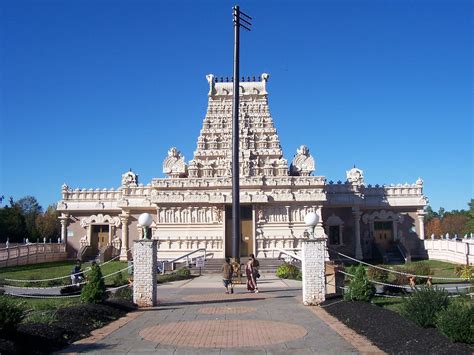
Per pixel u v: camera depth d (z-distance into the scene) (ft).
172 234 180.45
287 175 192.03
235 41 128.26
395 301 75.61
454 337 43.29
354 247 199.62
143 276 75.36
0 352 40.14
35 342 46.16
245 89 208.54
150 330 55.72
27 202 431.43
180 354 44.78
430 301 50.88
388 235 205.67
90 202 215.10
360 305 65.26
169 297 87.61
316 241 75.61
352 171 207.82
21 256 175.32
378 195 205.77
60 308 63.36
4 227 293.02
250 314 66.90
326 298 76.33
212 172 194.70
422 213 205.77
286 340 49.90
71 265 179.22
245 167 189.26
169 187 184.75
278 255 175.94
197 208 181.78
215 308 72.95
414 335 47.01
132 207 202.69
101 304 67.41
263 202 176.76
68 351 45.98
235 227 120.26
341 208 203.21
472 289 82.74
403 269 107.55
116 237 213.25
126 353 45.24
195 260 163.12
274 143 198.90
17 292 90.27
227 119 203.92
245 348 46.55
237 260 119.14
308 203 180.96
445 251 181.16
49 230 350.84
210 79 209.77
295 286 107.55
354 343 48.29
